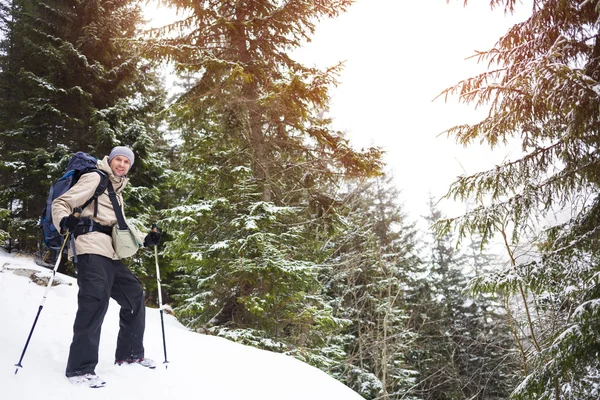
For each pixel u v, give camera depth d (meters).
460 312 19.30
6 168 10.02
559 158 5.57
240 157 8.69
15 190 10.26
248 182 8.30
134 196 10.95
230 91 8.29
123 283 3.33
